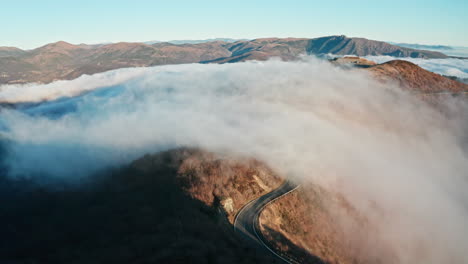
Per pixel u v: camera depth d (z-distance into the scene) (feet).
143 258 174.19
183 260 167.22
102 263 177.88
